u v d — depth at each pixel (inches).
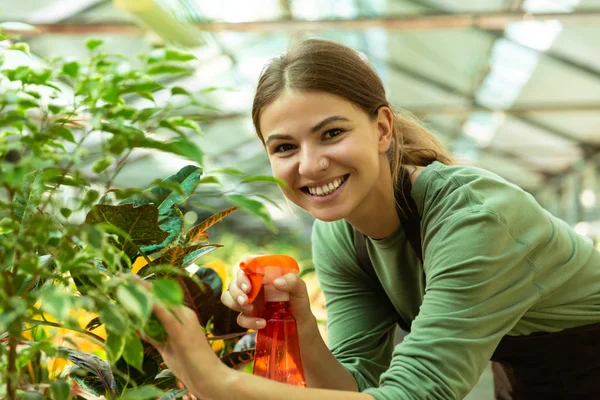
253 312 42.5
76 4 241.0
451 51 321.1
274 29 259.3
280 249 197.0
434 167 53.1
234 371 36.2
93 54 33.5
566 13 245.3
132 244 36.3
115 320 28.8
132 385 39.2
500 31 281.7
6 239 35.0
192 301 44.3
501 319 46.8
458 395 43.5
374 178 48.1
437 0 272.2
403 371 42.9
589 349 58.5
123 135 29.8
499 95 366.0
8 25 35.8
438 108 397.4
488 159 516.1
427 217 50.5
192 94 32.5
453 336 44.1
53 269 37.9
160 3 59.7
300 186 47.3
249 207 30.4
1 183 28.4
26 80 32.1
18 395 32.5
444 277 46.2
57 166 32.6
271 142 46.9
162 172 452.8
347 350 61.2
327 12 303.4
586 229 485.7
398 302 60.9
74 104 32.0
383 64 360.8
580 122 393.1
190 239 41.5
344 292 63.8
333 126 45.8
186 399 44.8
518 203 49.1
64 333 50.7
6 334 36.8
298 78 45.5
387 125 50.9
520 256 47.6
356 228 56.1
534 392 62.1
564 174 532.4
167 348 36.2
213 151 458.0
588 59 288.5
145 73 32.6
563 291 55.9
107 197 36.2
